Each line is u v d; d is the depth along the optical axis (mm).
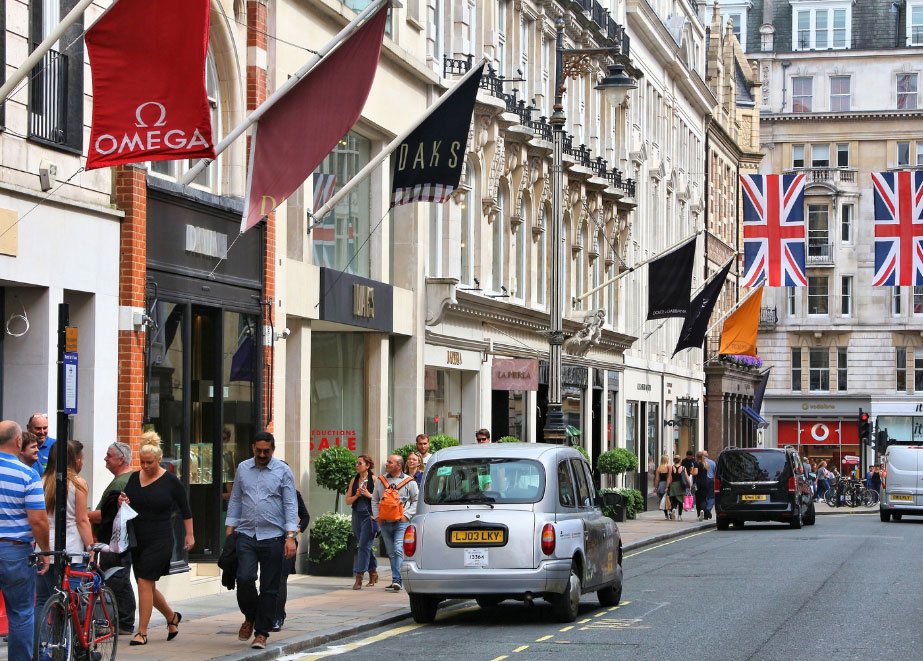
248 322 47469
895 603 42188
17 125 33719
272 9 48781
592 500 41312
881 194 107250
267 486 31547
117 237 38344
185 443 42531
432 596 37406
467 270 73812
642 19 117625
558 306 64125
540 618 38812
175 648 30766
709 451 162500
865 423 149625
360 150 60188
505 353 80688
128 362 38531
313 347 60188
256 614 31719
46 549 25203
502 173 77250
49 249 35094
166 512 31766
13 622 24891
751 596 44375
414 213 65250
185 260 42531
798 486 89500
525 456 37875
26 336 35281
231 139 37094
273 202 38156
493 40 76875
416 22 64500
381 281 61188
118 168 38688
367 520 46000
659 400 131500
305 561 51969
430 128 51406
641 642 33188
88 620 26844
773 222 108062
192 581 42969
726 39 178500
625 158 112938
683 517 99938
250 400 47625
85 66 36844
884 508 102062
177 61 29234
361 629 35594
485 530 36625
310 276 52344
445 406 71812
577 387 98438
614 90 65438
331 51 38125
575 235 95938
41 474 31703
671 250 86312
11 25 33312
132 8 29250
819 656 30906
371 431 60750
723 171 173250
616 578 42031
